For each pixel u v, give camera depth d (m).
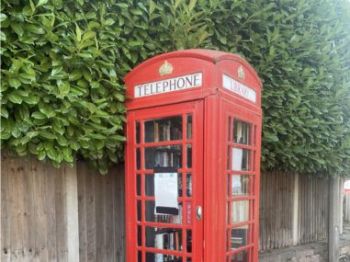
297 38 3.98
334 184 5.43
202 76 2.36
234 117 2.52
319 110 4.19
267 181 4.59
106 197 3.02
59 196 2.70
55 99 2.39
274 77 3.87
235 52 3.52
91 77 2.58
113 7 2.77
